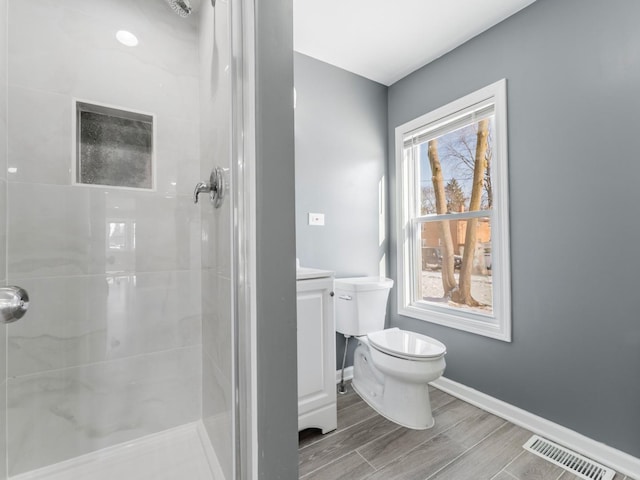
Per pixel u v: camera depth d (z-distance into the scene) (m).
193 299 1.43
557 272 1.56
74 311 1.19
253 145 0.75
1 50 1.04
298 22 1.82
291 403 0.77
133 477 1.14
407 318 2.41
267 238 0.75
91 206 1.22
